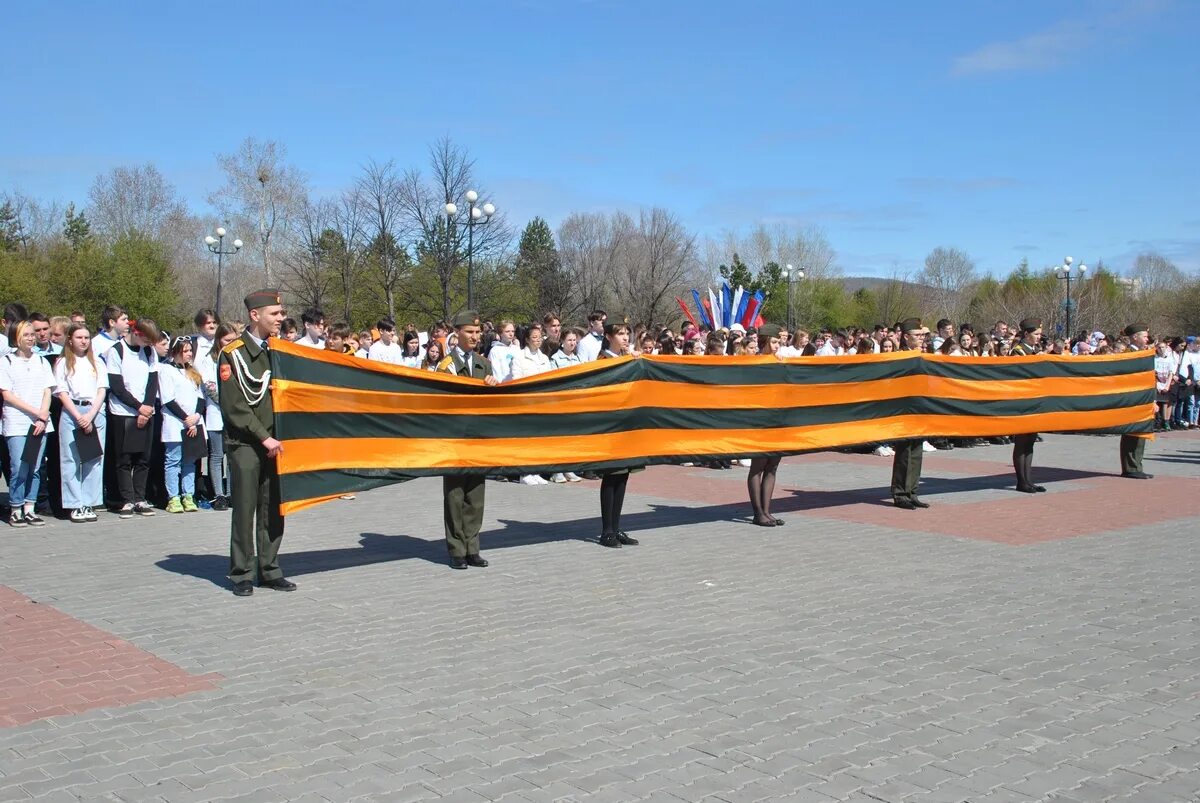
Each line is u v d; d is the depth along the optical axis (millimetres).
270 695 5746
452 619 7340
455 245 41469
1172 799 4516
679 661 6383
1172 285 73750
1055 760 4918
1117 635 7031
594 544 10109
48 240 66375
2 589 8164
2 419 11086
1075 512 12109
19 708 5520
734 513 12016
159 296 53125
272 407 8023
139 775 4660
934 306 82500
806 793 4520
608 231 64625
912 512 12086
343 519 11570
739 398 10773
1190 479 15242
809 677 6094
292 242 57844
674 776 4684
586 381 9664
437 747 5012
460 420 8961
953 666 6328
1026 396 13344
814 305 78250
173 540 10328
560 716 5441
